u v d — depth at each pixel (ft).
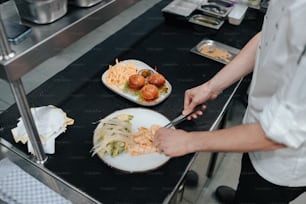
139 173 2.59
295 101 1.82
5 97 5.74
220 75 3.21
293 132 1.90
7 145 2.81
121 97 3.43
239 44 4.64
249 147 2.13
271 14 2.31
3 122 3.04
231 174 5.59
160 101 3.35
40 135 2.79
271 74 2.24
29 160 2.69
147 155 2.71
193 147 2.40
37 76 6.40
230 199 5.04
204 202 5.10
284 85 1.89
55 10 2.17
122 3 2.60
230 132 2.22
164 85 3.55
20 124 2.95
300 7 1.80
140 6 8.05
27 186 2.55
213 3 5.36
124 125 2.91
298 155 2.55
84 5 2.37
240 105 6.57
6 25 2.12
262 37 2.57
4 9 2.34
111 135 2.78
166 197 2.43
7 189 2.52
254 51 3.05
